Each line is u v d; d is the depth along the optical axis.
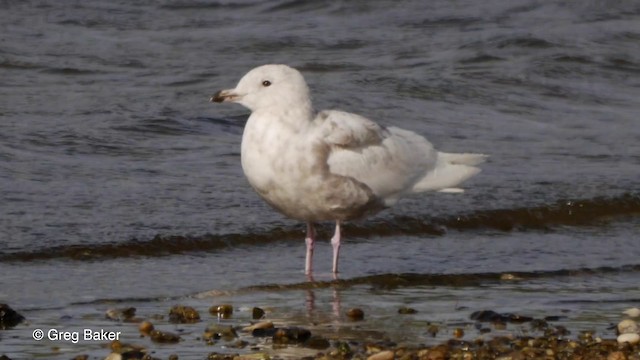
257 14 30.33
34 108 20.25
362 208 12.92
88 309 11.66
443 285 12.96
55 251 13.50
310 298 12.28
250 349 10.52
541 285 13.01
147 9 29.64
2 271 12.85
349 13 30.45
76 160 17.41
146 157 17.95
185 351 10.43
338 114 12.80
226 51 26.22
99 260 13.44
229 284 12.71
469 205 15.94
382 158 12.85
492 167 18.06
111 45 26.20
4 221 14.33
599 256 14.30
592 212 16.17
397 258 13.98
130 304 11.89
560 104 23.23
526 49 26.69
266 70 12.41
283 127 12.34
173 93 21.92
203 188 16.23
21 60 24.14
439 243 14.73
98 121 19.48
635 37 28.05
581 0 31.48
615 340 10.90
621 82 25.22
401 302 12.20
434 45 27.16
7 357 10.22
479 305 12.13
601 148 19.67
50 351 10.43
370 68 24.95
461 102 22.70
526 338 10.88
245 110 20.97
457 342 10.76
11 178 16.12
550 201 16.27
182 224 14.60
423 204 15.82
